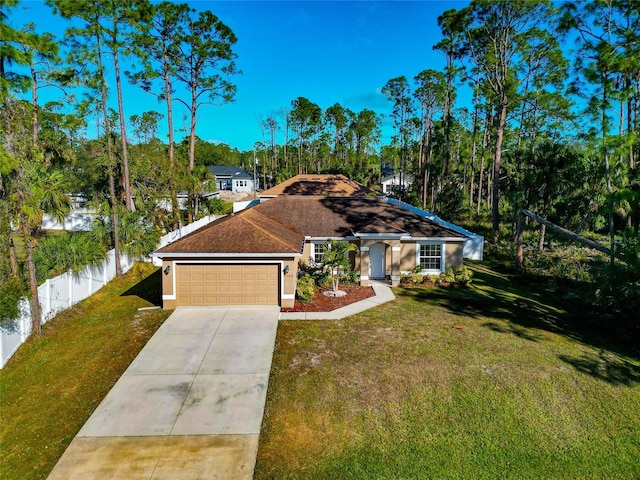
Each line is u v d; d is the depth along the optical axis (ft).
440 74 149.18
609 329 44.29
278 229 58.54
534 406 29.63
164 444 25.30
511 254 82.07
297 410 28.89
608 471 23.81
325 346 38.55
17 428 27.30
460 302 52.65
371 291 57.11
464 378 32.99
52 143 87.56
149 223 86.28
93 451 24.61
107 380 32.86
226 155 369.50
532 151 89.04
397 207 75.05
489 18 94.79
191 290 49.39
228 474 22.98
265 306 49.44
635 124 73.41
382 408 29.19
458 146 169.27
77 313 48.16
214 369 34.27
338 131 248.52
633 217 81.92
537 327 44.42
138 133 230.07
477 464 24.17
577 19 55.62
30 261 40.27
